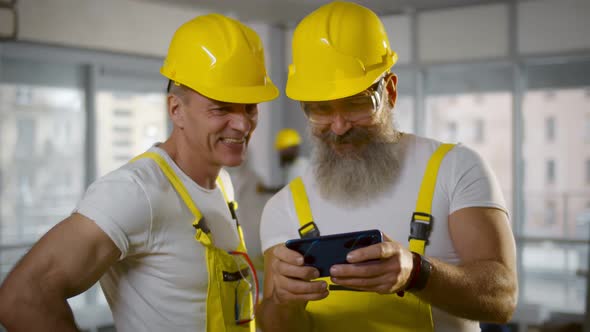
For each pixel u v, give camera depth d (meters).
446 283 1.25
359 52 1.47
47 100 5.98
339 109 1.46
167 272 1.38
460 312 1.29
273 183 7.92
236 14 7.27
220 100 1.37
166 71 1.47
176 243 1.38
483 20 6.76
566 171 11.91
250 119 1.46
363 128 1.48
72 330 1.24
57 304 1.23
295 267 1.23
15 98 5.80
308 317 1.49
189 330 1.40
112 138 6.45
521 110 6.79
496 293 1.30
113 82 6.39
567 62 6.62
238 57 1.43
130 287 1.40
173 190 1.40
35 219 6.01
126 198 1.30
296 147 5.96
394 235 1.47
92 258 1.27
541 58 6.51
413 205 1.48
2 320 1.22
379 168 1.48
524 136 6.82
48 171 6.06
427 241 1.44
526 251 9.78
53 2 5.80
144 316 1.39
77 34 6.00
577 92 11.92
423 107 7.25
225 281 1.45
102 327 5.12
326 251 1.23
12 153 5.84
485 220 1.40
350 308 1.46
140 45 6.48
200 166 1.48
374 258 1.14
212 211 1.49
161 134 6.81
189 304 1.40
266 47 7.84
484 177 1.45
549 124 12.06
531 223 11.63
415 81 7.18
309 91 1.46
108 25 6.22
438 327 1.45
